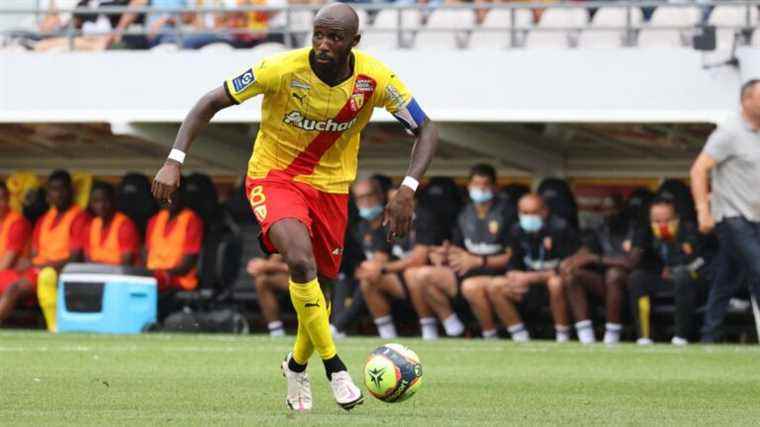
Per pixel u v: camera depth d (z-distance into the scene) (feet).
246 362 132.36
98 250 212.23
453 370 127.13
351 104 86.12
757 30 193.57
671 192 185.16
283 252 83.15
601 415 85.15
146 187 216.33
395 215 87.30
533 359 142.20
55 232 214.07
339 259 90.33
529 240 189.67
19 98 215.72
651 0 199.93
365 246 195.11
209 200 208.23
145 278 199.41
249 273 203.21
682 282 178.91
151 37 223.92
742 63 190.29
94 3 231.71
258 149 87.61
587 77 196.75
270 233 84.23
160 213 207.62
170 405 89.30
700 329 189.67
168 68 210.79
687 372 126.41
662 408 91.15
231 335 192.03
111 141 235.20
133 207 214.90
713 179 168.55
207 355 141.59
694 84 192.95
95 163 249.34
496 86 199.62
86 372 117.50
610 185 224.33
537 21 208.33
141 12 213.46
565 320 189.37
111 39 224.53
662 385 111.65
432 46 212.84
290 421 78.18
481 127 211.00
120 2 228.43
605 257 186.09
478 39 211.00
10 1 234.79
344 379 82.48
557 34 206.18
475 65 200.44
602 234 192.65
